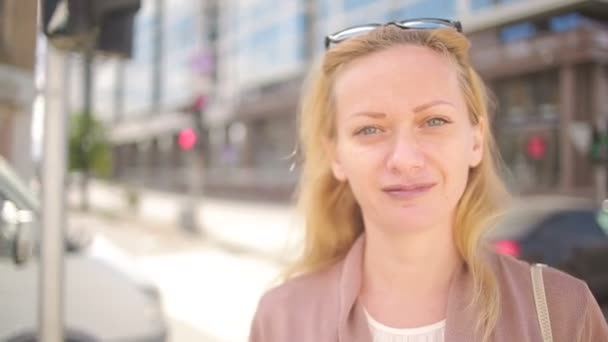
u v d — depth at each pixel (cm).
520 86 1894
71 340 324
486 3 1872
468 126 112
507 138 1931
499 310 108
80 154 2278
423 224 107
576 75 1727
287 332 121
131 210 2055
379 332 113
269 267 941
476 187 120
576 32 1680
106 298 339
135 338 339
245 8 3428
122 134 5053
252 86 3359
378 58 109
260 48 3294
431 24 113
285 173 2744
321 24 2789
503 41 1872
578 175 1694
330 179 137
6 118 581
